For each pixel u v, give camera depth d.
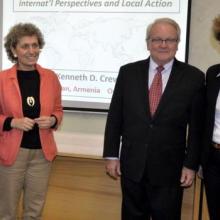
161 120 1.88
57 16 2.86
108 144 2.03
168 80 1.90
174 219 1.96
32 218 2.19
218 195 1.91
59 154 2.49
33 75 2.11
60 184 2.67
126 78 1.99
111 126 2.04
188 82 1.88
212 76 1.89
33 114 2.08
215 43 2.64
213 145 1.87
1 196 2.14
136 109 1.91
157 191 1.94
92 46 2.83
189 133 1.92
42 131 2.11
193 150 1.90
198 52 2.68
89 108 2.88
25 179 2.16
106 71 2.83
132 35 2.75
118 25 2.77
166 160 1.90
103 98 2.86
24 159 2.09
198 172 2.06
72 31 2.85
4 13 2.95
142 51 2.75
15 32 2.04
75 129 2.97
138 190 1.98
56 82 2.22
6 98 2.06
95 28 2.81
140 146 1.91
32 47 2.05
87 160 2.59
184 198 2.47
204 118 1.93
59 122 2.19
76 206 2.66
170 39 1.85
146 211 2.05
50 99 2.13
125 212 2.03
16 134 2.06
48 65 2.91
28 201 2.19
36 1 2.89
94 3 2.79
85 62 2.85
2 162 2.09
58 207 2.70
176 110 1.87
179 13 2.64
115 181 2.58
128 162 1.95
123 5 2.74
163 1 2.66
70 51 2.87
